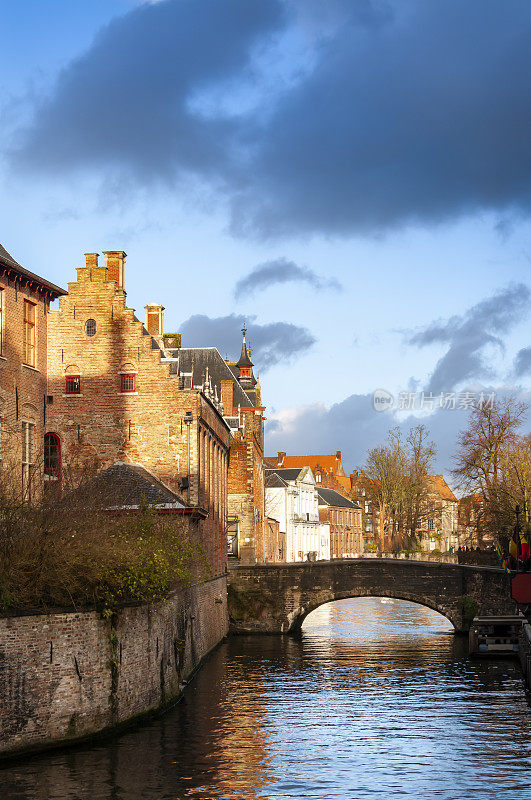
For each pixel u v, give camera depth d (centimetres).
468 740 2662
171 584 3144
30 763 2214
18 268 3503
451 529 13800
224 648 4941
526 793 2116
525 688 3622
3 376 3441
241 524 6638
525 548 4122
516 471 6084
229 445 5734
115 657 2538
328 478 14788
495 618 4738
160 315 5778
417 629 6172
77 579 2403
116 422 4078
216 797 2059
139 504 3581
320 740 2656
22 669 2197
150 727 2716
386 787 2167
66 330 4119
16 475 3014
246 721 2909
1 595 2164
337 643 5241
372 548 13862
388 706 3209
